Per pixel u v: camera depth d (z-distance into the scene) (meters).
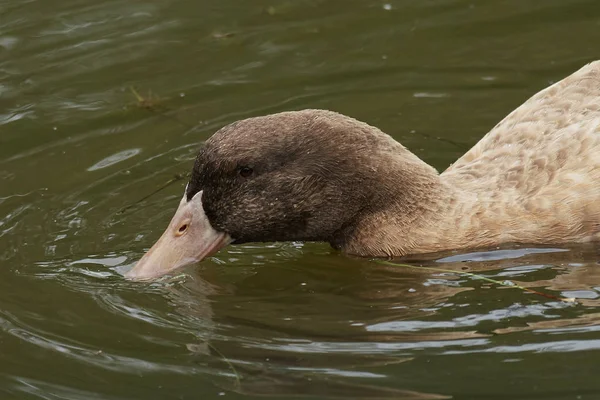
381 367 21.50
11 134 31.23
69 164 30.14
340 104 32.88
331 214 25.39
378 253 25.83
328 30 36.00
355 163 25.00
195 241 25.44
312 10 37.06
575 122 26.17
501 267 24.94
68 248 26.69
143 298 24.59
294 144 24.80
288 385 21.16
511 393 20.47
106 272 25.66
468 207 25.52
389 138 25.67
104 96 32.94
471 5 37.12
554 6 36.78
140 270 25.34
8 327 23.47
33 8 36.97
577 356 21.38
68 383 21.66
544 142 26.08
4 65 34.06
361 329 22.95
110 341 22.94
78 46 34.97
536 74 33.75
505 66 34.22
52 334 23.22
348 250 26.14
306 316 23.73
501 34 35.66
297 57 34.78
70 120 31.92
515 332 22.28
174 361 22.17
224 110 32.44
